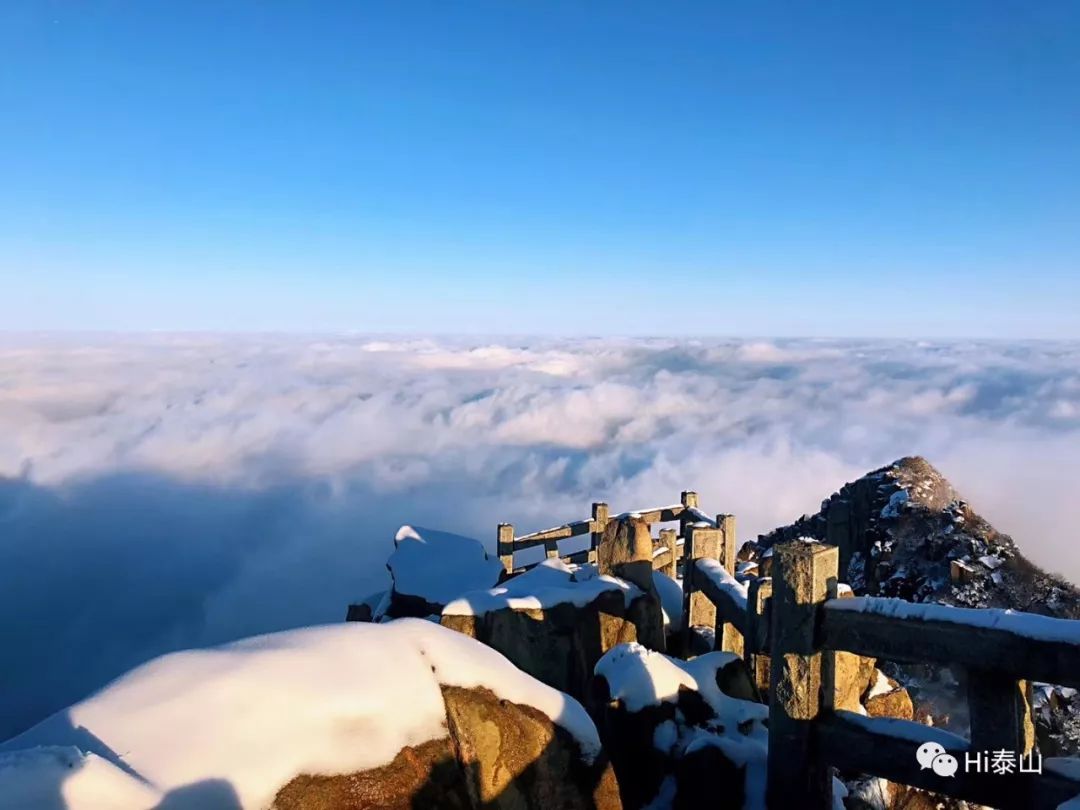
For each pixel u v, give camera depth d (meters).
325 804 2.63
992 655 3.38
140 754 2.46
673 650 7.43
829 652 4.08
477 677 3.39
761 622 5.61
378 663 3.13
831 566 4.03
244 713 2.69
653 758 4.68
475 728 3.23
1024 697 3.77
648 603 6.58
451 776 3.01
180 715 2.63
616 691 4.86
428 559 11.55
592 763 3.60
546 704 3.60
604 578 6.67
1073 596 13.73
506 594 6.47
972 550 14.90
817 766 4.01
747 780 4.28
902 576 15.36
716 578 6.89
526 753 3.38
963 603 13.86
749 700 5.33
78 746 2.43
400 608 10.59
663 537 10.01
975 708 3.49
